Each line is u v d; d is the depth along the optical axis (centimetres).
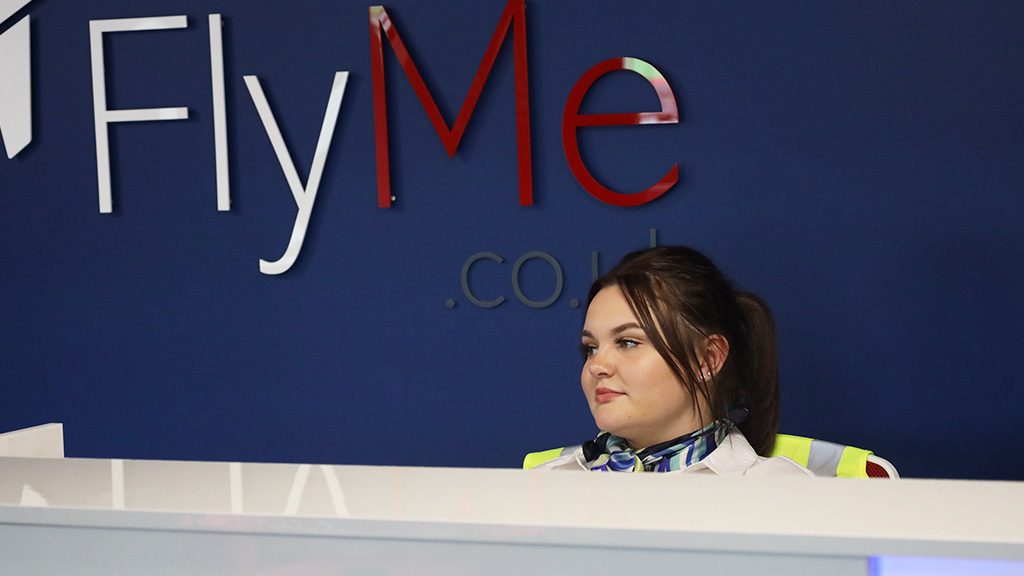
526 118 310
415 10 321
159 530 69
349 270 328
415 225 323
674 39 306
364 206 326
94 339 344
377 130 319
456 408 323
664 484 71
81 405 345
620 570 62
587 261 313
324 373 331
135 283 341
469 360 322
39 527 71
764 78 302
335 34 325
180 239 337
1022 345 290
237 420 337
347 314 329
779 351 304
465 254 321
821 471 178
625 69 308
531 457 199
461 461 324
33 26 341
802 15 299
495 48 311
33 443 126
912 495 67
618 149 311
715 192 306
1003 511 62
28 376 348
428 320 324
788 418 304
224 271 335
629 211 310
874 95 296
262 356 334
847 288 300
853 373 301
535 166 316
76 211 343
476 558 64
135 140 338
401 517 64
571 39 312
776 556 60
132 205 339
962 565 57
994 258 291
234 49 331
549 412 318
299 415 333
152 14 335
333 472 78
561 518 63
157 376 340
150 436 342
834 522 61
